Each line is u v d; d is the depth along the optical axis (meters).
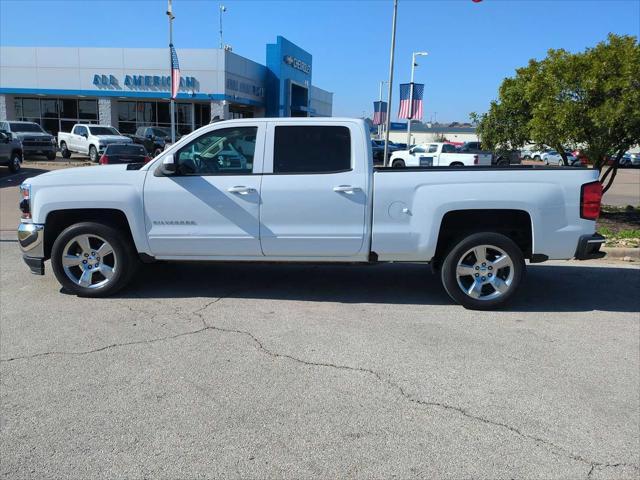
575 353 4.68
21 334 4.92
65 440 3.25
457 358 4.52
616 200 18.56
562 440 3.32
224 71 36.56
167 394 3.82
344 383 4.02
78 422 3.45
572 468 3.04
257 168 5.73
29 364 4.29
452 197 5.55
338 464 3.04
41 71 37.28
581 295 6.46
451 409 3.67
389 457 3.12
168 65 36.75
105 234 5.85
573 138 10.75
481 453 3.17
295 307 5.80
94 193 5.75
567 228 5.61
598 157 10.89
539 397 3.87
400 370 4.26
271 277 7.03
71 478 2.90
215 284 6.66
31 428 3.37
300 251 5.78
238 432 3.35
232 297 6.13
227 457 3.10
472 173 5.59
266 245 5.77
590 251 5.65
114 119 38.34
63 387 3.90
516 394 3.90
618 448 3.25
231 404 3.69
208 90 36.81
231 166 5.80
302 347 4.70
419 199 5.61
